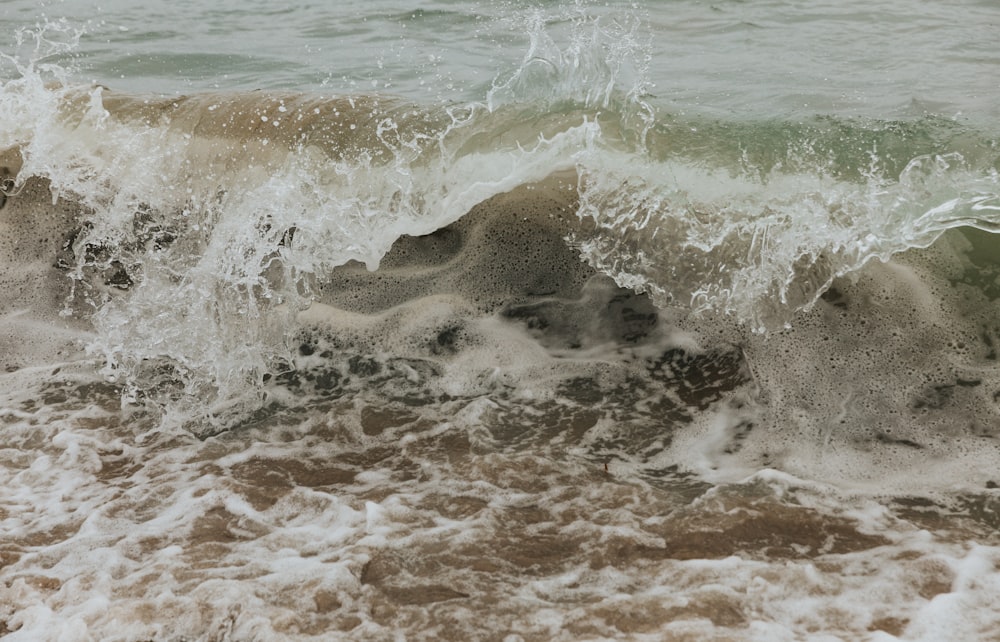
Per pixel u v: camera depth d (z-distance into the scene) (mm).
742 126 4680
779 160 4441
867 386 3984
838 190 4273
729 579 2828
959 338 4086
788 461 3641
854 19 7590
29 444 3898
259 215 4793
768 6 8078
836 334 4188
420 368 4438
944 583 2770
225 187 5031
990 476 3439
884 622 2592
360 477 3592
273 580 2869
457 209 4785
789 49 6879
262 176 5000
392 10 8820
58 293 5027
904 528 3129
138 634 2629
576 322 4609
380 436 3914
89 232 5137
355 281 4863
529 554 3021
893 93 5793
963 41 6867
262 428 4023
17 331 4816
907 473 3514
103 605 2742
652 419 3967
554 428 3930
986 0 7953
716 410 3996
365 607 2748
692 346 4363
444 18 8477
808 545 3043
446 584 2854
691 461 3666
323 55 7586
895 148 4418
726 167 4457
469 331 4625
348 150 4980
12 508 3408
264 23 8719
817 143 4496
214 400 4234
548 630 2611
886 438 3729
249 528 3229
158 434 3975
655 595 2762
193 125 5270
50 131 5312
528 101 4965
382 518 3229
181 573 2924
